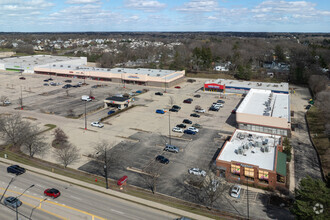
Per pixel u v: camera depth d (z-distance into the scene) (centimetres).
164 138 6881
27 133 6219
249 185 4753
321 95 9931
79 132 7250
